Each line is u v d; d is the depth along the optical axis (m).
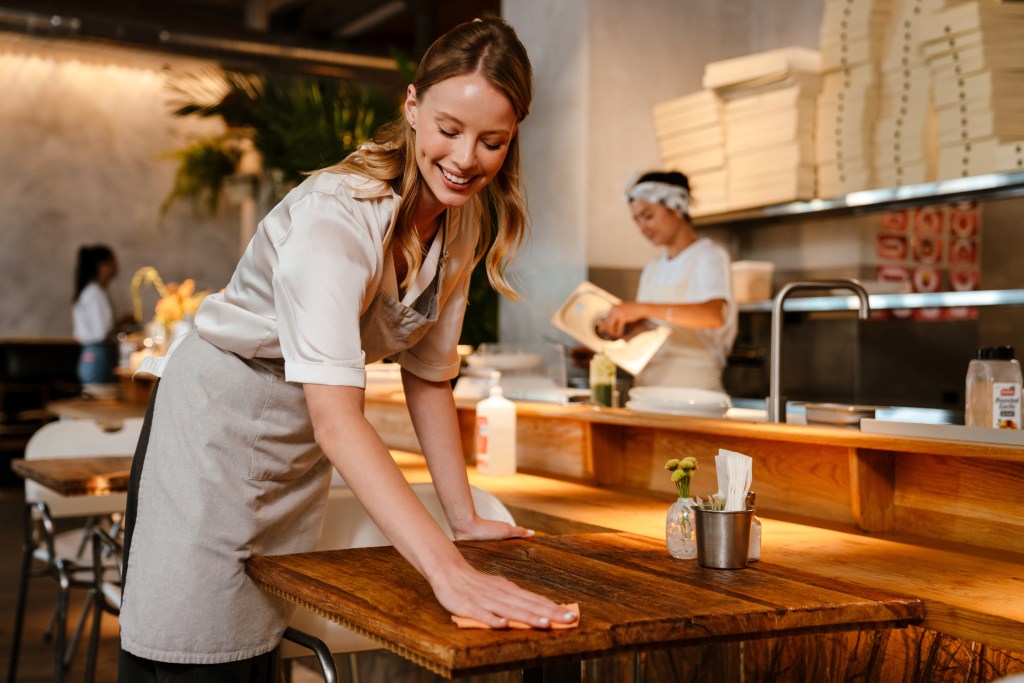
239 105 8.11
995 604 1.50
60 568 3.23
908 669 1.92
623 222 5.28
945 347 5.21
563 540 1.86
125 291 11.43
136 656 1.79
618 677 2.69
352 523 2.13
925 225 5.19
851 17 4.51
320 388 1.48
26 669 3.93
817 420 2.35
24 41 10.16
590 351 3.73
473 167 1.51
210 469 1.74
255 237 1.67
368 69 10.48
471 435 3.57
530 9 5.53
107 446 3.77
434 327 1.93
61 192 11.13
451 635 1.21
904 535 2.16
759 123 4.80
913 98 4.34
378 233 1.58
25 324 10.95
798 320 5.34
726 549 1.60
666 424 2.55
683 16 5.41
